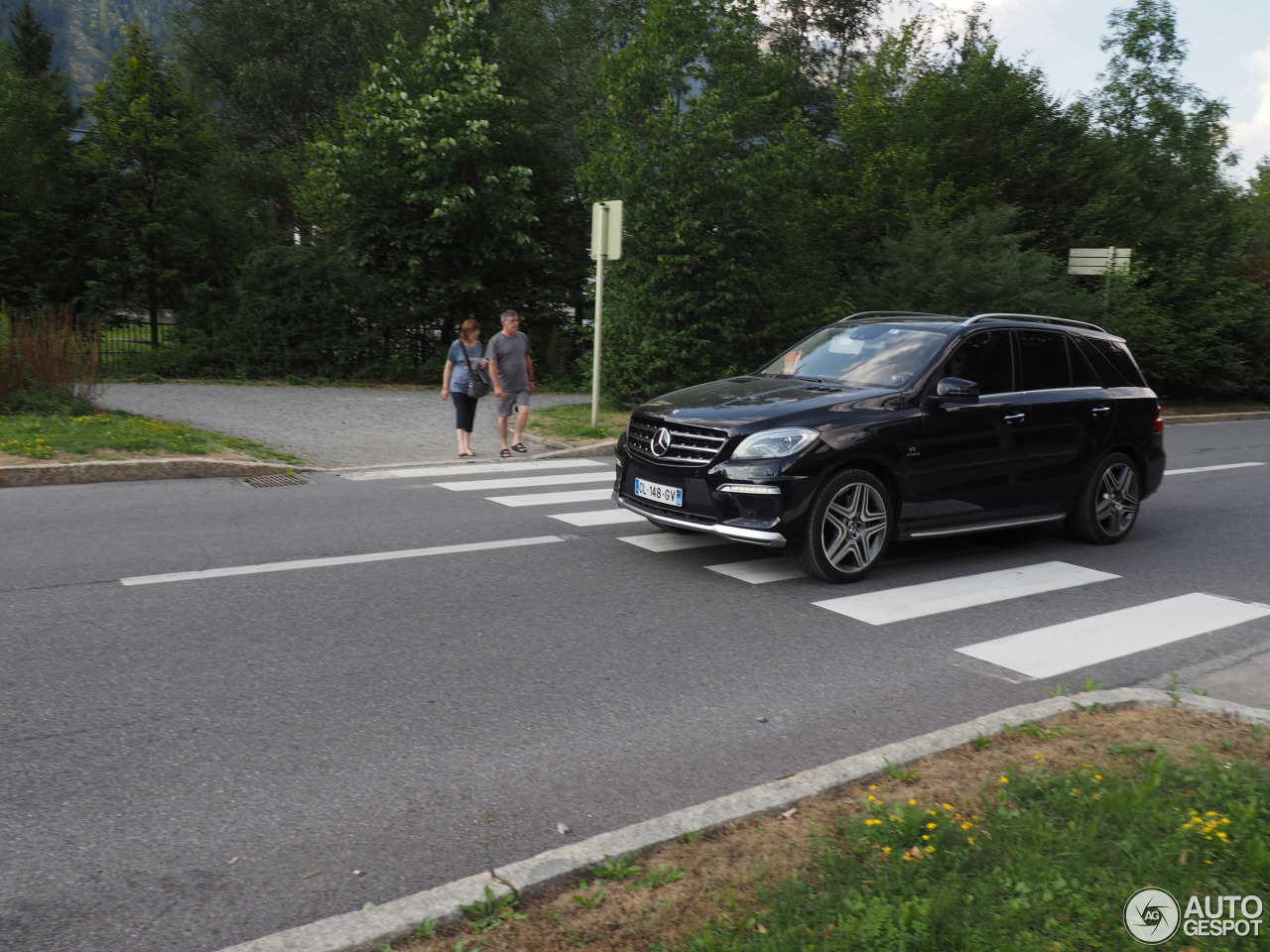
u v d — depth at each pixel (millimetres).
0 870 3150
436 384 22016
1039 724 4480
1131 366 9102
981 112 26156
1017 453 7969
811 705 4836
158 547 7301
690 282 17656
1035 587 7250
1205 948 2707
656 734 4422
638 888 3021
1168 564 8164
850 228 24438
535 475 11375
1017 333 8289
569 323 25859
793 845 3305
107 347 19578
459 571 7023
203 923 2914
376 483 10531
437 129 21641
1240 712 4598
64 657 5027
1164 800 3576
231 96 37750
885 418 7152
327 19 37156
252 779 3840
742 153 17953
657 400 7797
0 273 21344
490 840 3465
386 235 22250
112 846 3322
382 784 3844
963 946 2697
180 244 22188
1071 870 3072
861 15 36125
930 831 3295
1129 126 29016
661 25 17562
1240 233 28312
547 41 28453
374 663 5145
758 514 6758
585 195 25047
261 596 6219
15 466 9578
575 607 6293
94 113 21797
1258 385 28438
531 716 4566
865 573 7227
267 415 14961
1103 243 25484
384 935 2756
